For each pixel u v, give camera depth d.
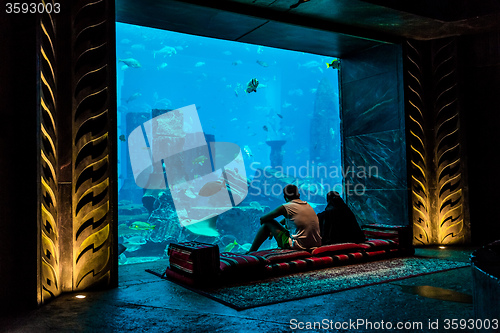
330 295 4.28
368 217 8.38
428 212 7.86
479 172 7.98
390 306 3.84
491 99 7.82
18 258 4.00
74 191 4.71
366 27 7.34
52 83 4.48
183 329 3.32
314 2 6.29
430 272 5.27
